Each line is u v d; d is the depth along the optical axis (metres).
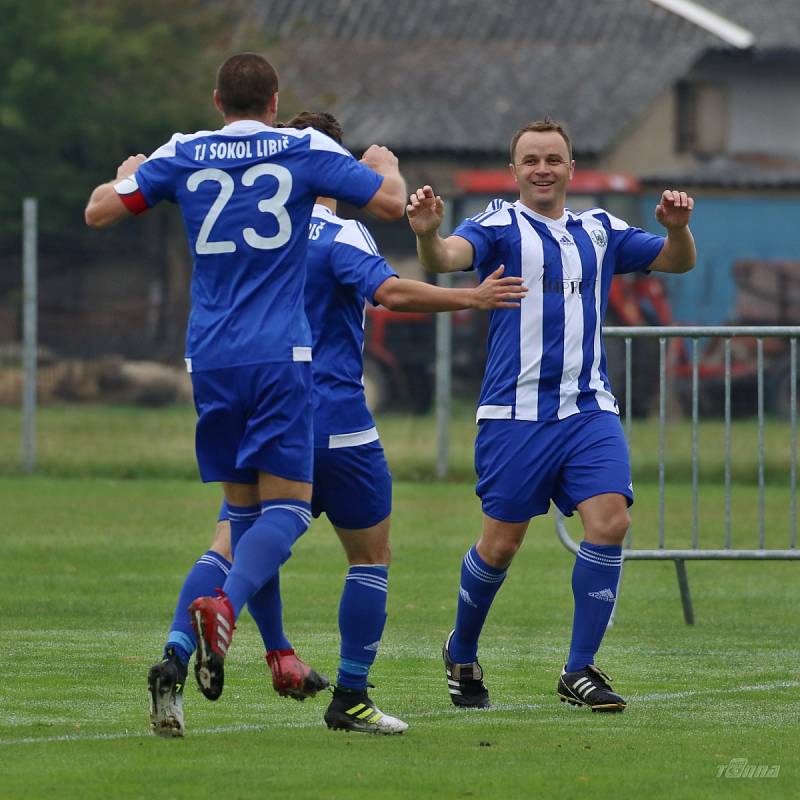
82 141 116.31
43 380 76.81
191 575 22.22
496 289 21.45
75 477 63.50
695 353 34.12
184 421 75.38
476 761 20.66
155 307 78.00
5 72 116.12
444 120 131.88
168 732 21.55
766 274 97.31
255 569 20.70
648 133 138.50
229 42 130.50
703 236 119.06
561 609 35.44
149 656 28.72
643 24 144.25
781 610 36.22
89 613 33.59
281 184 21.19
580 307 24.95
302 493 21.34
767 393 85.31
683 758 20.94
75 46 116.25
